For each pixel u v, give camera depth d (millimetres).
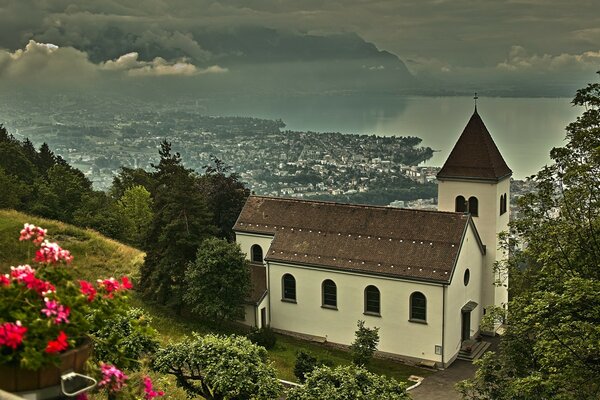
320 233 56750
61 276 9234
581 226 29750
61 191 76812
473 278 55719
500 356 31531
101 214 77125
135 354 27969
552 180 32469
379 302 52875
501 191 58000
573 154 31516
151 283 55500
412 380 48312
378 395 28844
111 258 60812
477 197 57219
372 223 55625
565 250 30203
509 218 60844
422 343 51469
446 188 58375
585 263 29859
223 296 53281
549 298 26391
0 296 8219
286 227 58406
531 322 29547
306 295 55812
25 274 8453
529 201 33156
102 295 9867
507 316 32156
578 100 31125
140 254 63344
